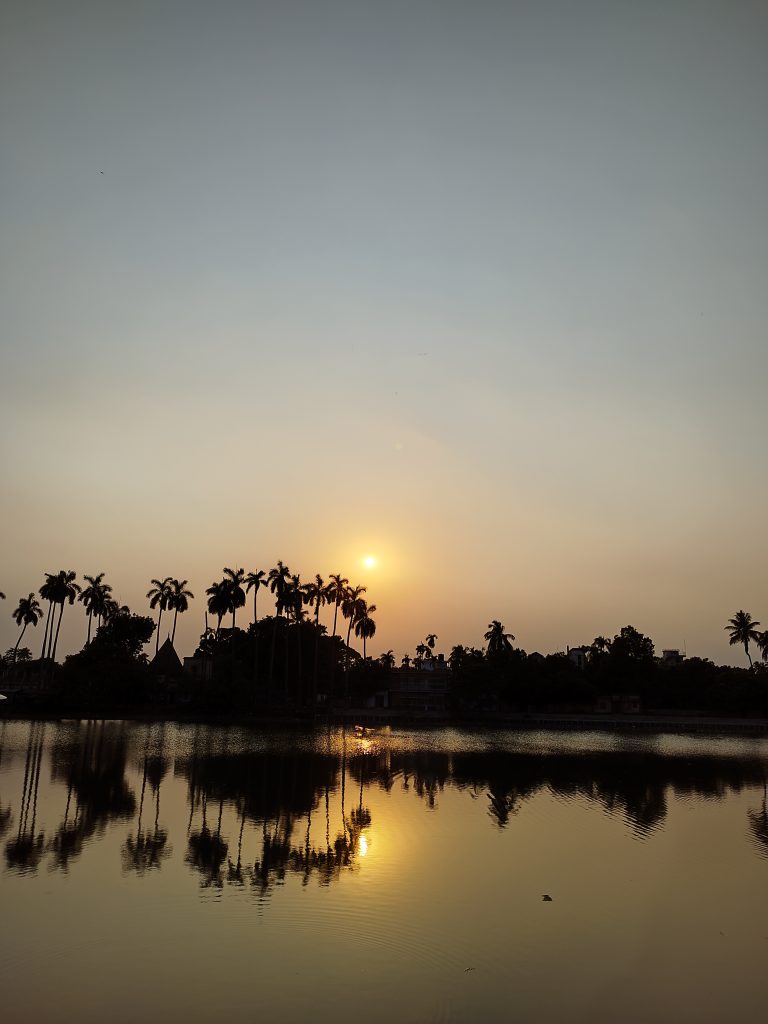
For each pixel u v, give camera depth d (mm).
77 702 100375
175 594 133000
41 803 34281
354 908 19859
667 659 172500
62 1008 13969
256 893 20969
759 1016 14336
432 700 150500
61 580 126312
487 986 15289
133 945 16969
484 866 24625
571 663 130500
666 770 53344
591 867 24859
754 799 40375
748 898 21672
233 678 108875
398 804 36469
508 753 64875
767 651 140125
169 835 28109
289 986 15000
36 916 18781
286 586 130750
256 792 38906
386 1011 14039
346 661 144625
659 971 16312
